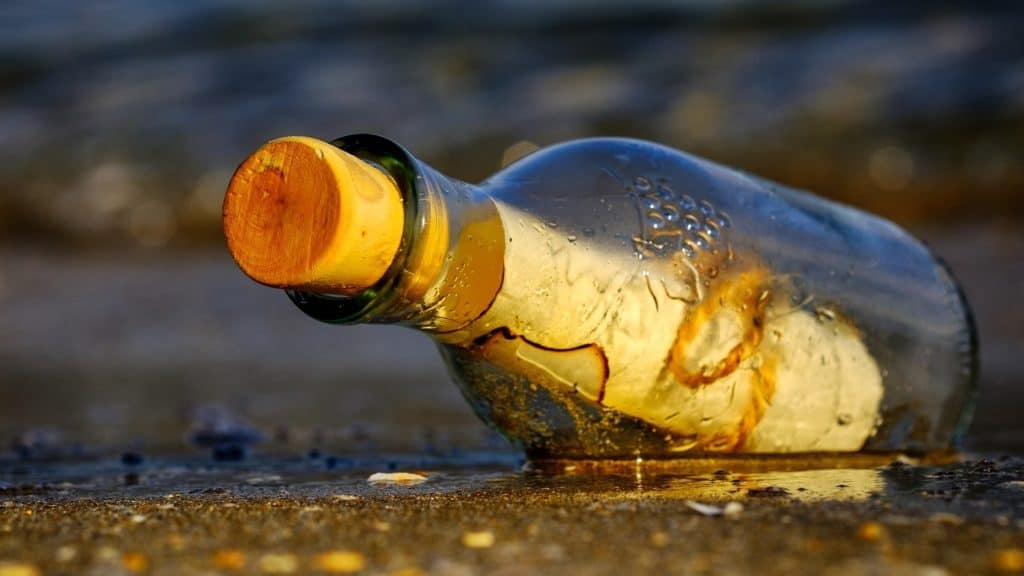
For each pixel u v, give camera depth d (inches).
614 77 480.1
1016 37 440.1
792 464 92.2
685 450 89.8
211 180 445.1
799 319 87.0
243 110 497.0
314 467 111.1
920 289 97.0
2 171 461.1
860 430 92.4
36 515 75.0
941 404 98.3
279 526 69.4
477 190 75.5
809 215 92.1
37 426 165.5
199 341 291.6
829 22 492.7
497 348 79.1
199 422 165.0
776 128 405.7
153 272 373.4
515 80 494.6
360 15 600.7
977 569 56.2
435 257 69.9
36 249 417.7
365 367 247.4
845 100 415.2
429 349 268.4
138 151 471.2
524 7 574.9
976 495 77.1
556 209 79.3
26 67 577.9
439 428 149.5
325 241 65.7
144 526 70.2
